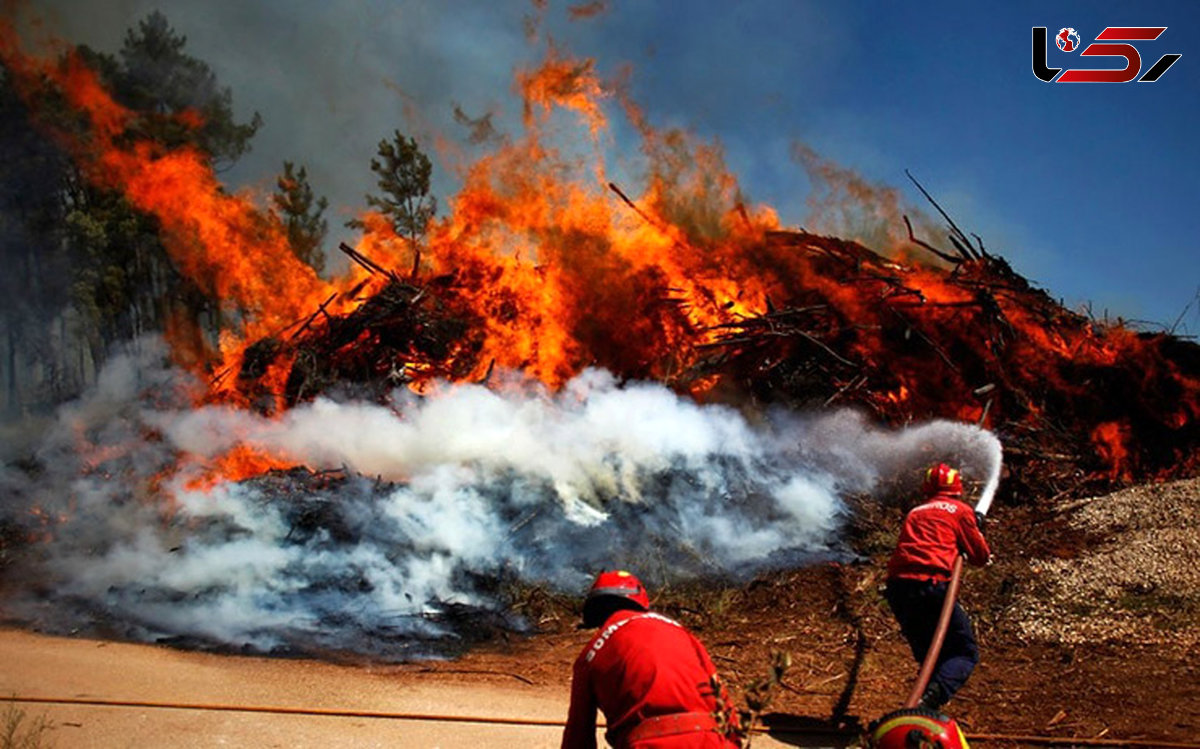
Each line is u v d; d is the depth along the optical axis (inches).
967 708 263.9
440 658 329.1
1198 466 455.5
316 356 542.3
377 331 538.0
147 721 252.4
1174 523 362.0
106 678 290.5
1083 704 259.4
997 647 310.5
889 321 491.2
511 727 257.4
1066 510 407.8
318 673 308.2
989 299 489.4
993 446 440.5
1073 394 481.1
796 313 494.6
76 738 237.3
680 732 147.8
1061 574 347.3
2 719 247.0
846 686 288.7
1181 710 248.8
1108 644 298.7
